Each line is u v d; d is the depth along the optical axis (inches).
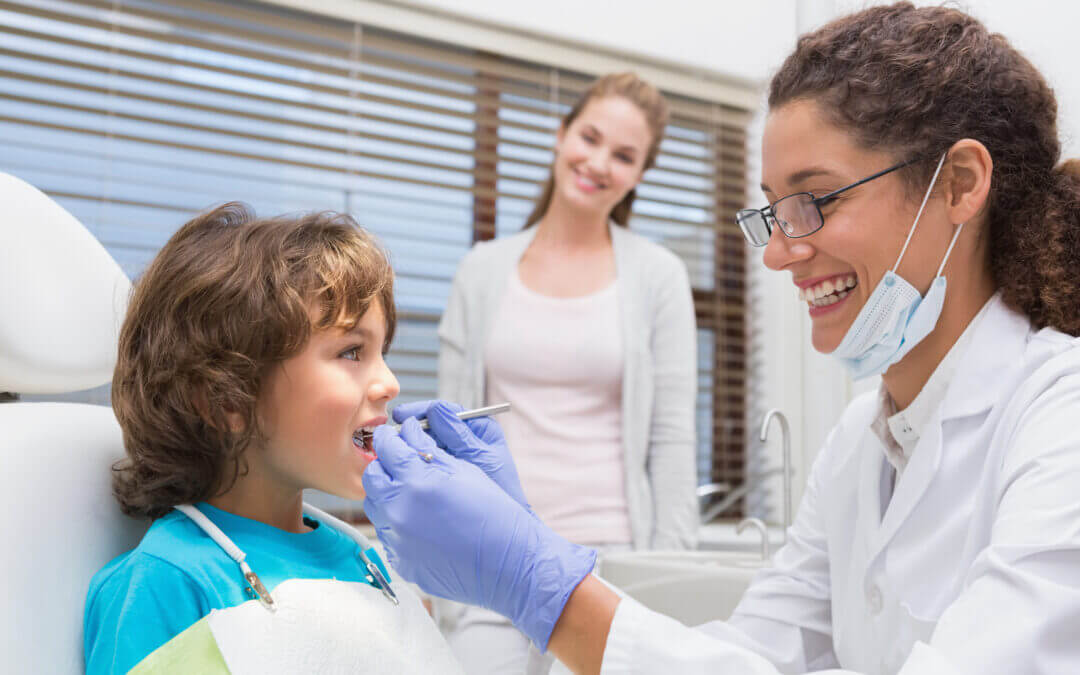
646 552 66.3
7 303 28.3
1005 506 27.1
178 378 30.0
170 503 30.4
